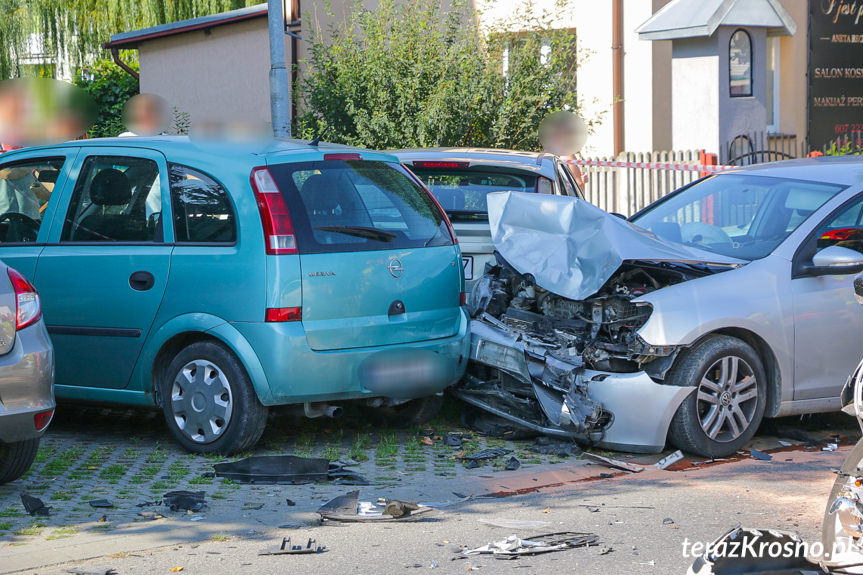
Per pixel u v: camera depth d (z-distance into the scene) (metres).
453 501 5.77
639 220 8.19
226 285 6.41
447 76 14.55
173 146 6.89
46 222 7.15
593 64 17.39
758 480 6.14
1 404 5.41
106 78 23.52
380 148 14.55
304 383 6.35
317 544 4.97
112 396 6.91
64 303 6.95
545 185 8.27
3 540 5.01
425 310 6.86
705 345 6.66
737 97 14.76
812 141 18.84
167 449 6.85
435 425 7.67
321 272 6.39
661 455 6.75
